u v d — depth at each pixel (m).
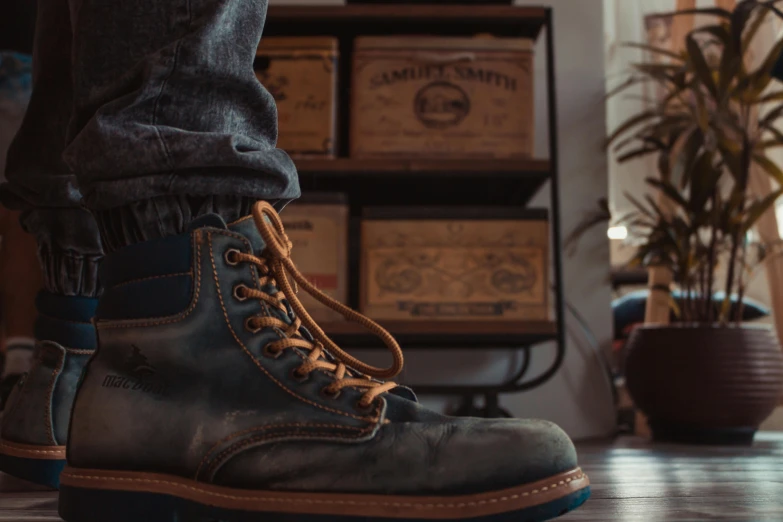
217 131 0.63
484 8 1.80
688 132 2.04
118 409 0.59
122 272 0.62
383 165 1.74
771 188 2.43
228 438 0.58
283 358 0.60
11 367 1.63
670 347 1.88
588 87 2.22
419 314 1.74
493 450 0.55
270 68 1.77
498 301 1.75
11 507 0.79
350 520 0.55
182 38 0.60
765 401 1.84
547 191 2.18
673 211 2.15
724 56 1.91
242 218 0.62
